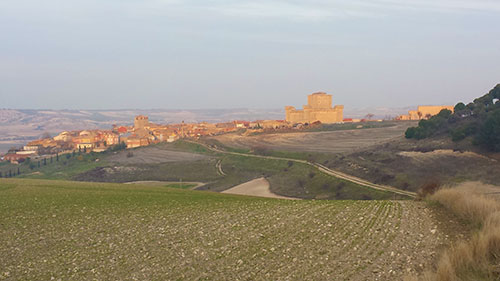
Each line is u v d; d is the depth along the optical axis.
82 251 23.59
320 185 129.12
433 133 148.75
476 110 142.50
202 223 30.28
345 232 25.12
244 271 18.95
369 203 37.03
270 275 18.22
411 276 16.31
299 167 167.12
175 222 31.09
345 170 140.75
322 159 175.50
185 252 22.55
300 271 18.48
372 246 21.69
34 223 31.61
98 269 20.23
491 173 90.31
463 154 110.06
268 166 184.62
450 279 15.38
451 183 90.00
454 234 23.03
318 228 26.67
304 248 22.09
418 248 20.83
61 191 51.16
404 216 28.84
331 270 18.36
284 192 132.25
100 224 31.00
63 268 20.58
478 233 21.08
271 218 30.98
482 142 110.19
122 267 20.41
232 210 36.00
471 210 27.17
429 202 34.31
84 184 60.84
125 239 26.11
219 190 149.75
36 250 24.05
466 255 17.19
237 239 24.81
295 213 32.88
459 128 130.25
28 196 46.41
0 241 26.25
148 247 23.95
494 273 15.69
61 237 27.11
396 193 100.69
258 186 148.12
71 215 34.91
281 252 21.59
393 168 122.56
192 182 176.38
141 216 34.06
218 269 19.44
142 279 18.59
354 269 18.31
